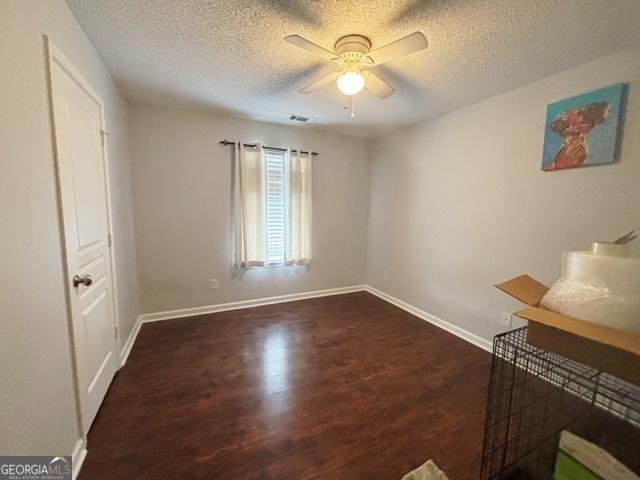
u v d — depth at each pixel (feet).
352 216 13.62
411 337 9.13
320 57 6.22
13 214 3.00
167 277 10.16
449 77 6.97
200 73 7.04
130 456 4.54
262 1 4.54
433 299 10.30
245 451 4.69
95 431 5.03
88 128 5.36
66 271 4.19
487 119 8.20
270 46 5.82
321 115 10.11
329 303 12.27
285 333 9.25
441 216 9.87
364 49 5.39
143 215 9.60
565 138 6.39
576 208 6.30
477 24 4.99
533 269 7.18
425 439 5.03
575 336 3.23
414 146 11.02
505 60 6.14
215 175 10.50
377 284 13.55
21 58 3.21
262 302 11.94
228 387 6.39
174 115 9.68
